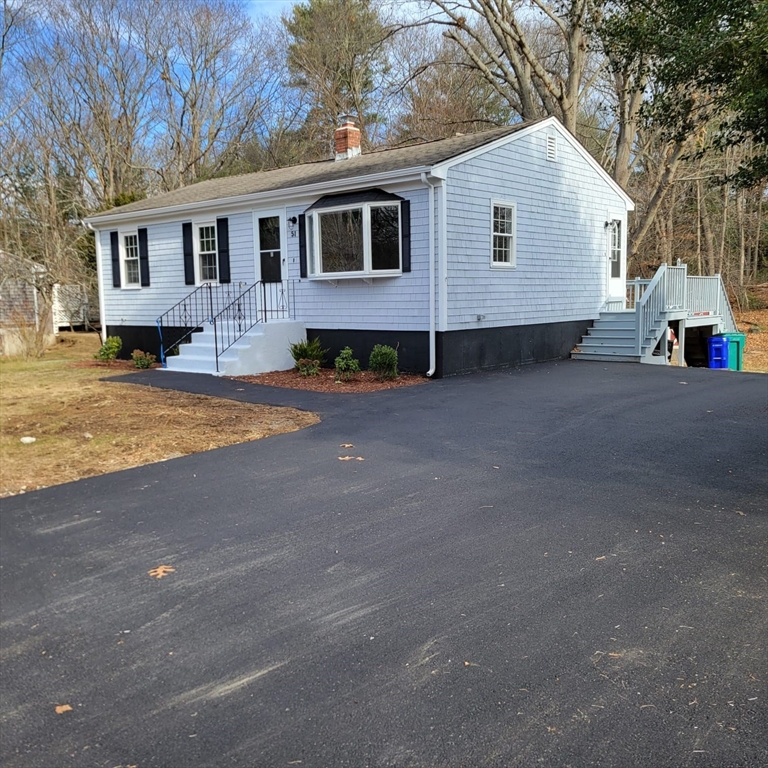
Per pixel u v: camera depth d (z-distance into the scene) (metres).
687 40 8.95
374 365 11.09
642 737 2.30
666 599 3.29
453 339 11.50
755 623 3.04
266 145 31.44
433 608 3.27
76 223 22.84
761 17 7.89
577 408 8.37
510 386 10.31
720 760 2.18
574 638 2.96
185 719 2.47
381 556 3.92
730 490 4.99
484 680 2.66
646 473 5.49
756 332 24.42
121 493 5.23
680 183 27.67
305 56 29.38
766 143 9.62
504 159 12.40
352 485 5.34
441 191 11.00
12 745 2.35
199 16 30.03
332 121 29.55
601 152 28.77
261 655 2.90
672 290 14.73
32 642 3.05
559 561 3.78
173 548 4.11
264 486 5.36
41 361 15.96
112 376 12.16
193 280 14.80
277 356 12.45
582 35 21.23
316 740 2.33
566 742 2.28
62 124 26.59
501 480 5.39
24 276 19.27
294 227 12.95
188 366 12.71
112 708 2.55
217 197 14.05
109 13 27.97
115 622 3.22
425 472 5.67
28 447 6.64
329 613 3.25
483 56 26.81
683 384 10.26
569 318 14.63
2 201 20.19
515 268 12.90
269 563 3.86
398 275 11.58
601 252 15.60
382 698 2.56
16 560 3.98
